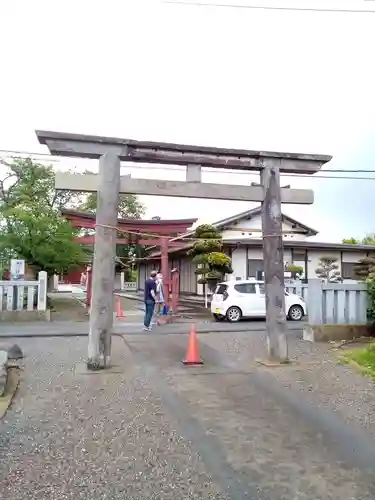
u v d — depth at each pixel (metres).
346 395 6.39
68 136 8.00
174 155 8.51
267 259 8.96
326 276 23.58
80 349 10.06
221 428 4.98
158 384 6.98
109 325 8.16
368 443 4.57
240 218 24.42
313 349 10.23
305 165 9.20
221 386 6.89
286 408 5.76
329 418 5.36
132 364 8.49
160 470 3.90
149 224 20.11
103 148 8.23
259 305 16.70
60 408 5.69
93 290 8.16
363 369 7.96
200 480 3.72
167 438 4.66
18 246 19.97
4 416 5.37
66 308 21.41
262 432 4.86
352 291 12.10
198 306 23.14
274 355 8.73
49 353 9.55
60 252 20.73
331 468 3.97
